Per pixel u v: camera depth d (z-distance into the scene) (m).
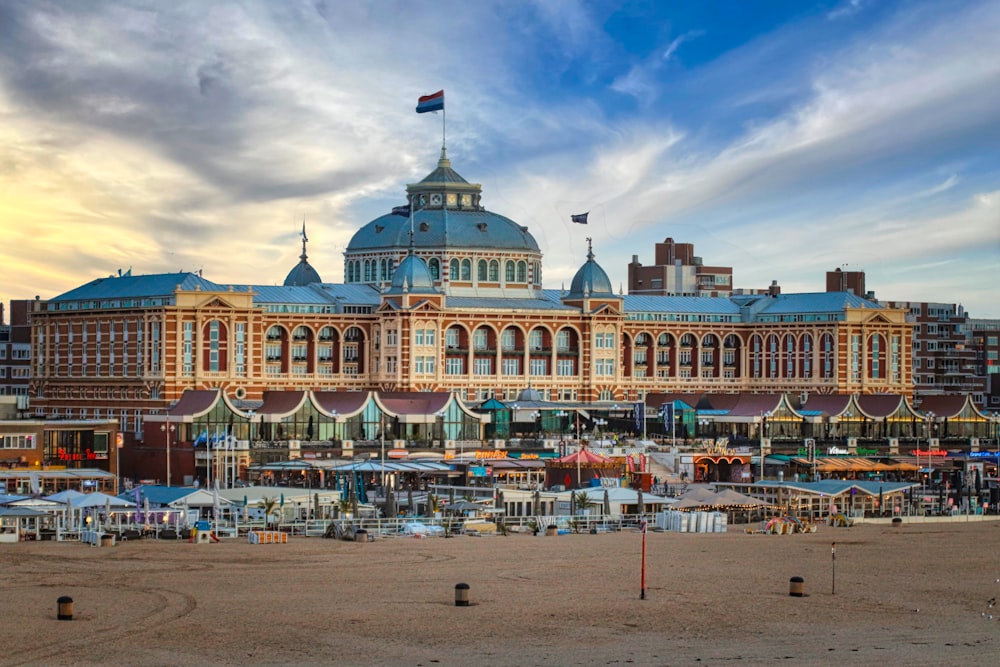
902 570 182.62
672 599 158.75
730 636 141.38
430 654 132.62
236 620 144.25
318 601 154.25
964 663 131.50
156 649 132.62
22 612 146.25
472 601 155.50
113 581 164.25
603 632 142.00
